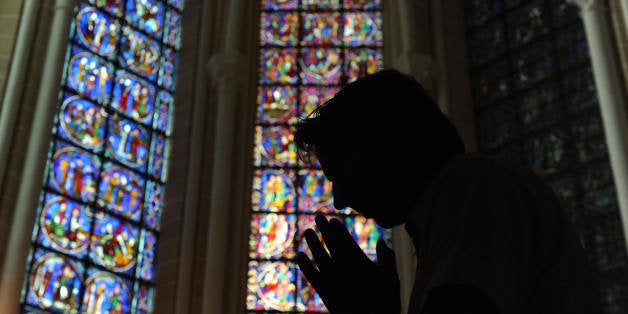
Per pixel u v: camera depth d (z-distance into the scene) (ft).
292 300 38.52
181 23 45.34
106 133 38.83
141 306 37.01
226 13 44.70
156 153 40.93
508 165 3.85
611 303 35.29
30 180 33.35
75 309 34.35
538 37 42.91
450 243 3.40
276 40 45.34
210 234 38.11
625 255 35.58
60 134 36.70
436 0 46.06
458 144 4.45
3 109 34.45
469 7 46.93
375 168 4.37
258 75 44.19
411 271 37.01
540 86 41.73
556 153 39.75
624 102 37.14
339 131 4.52
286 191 41.24
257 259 39.37
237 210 39.47
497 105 43.09
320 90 44.19
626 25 38.29
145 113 41.16
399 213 4.46
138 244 38.06
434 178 4.04
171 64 43.78
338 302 4.08
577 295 3.61
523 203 3.65
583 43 40.78
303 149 4.76
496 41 44.75
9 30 36.58
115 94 40.06
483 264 3.22
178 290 36.99
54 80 35.91
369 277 4.13
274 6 46.24
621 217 34.50
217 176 39.60
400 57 43.34
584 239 37.14
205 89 42.47
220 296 36.76
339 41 45.52
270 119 43.06
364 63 44.91
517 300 3.26
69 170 36.42
